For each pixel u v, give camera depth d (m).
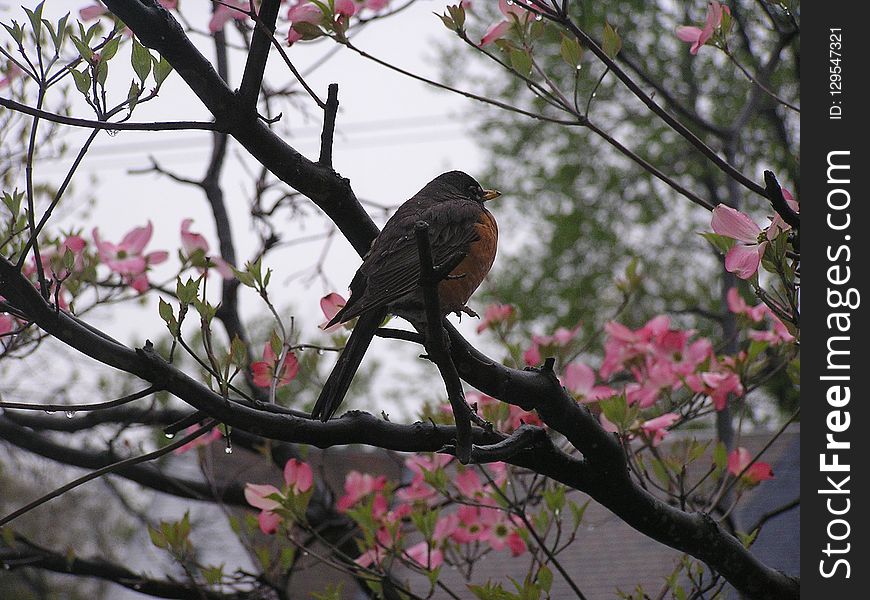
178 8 5.63
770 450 11.91
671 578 5.33
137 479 7.73
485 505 5.65
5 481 21.08
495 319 7.08
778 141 15.85
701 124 8.05
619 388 7.46
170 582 6.83
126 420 7.54
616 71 4.70
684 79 16.06
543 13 4.67
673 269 19.09
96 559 6.95
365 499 6.46
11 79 6.01
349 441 4.24
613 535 10.98
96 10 5.09
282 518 5.87
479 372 4.27
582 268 19.41
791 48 12.04
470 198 6.06
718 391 6.16
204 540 17.44
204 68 4.10
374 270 4.70
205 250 6.52
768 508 10.70
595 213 19.20
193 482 8.06
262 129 4.30
